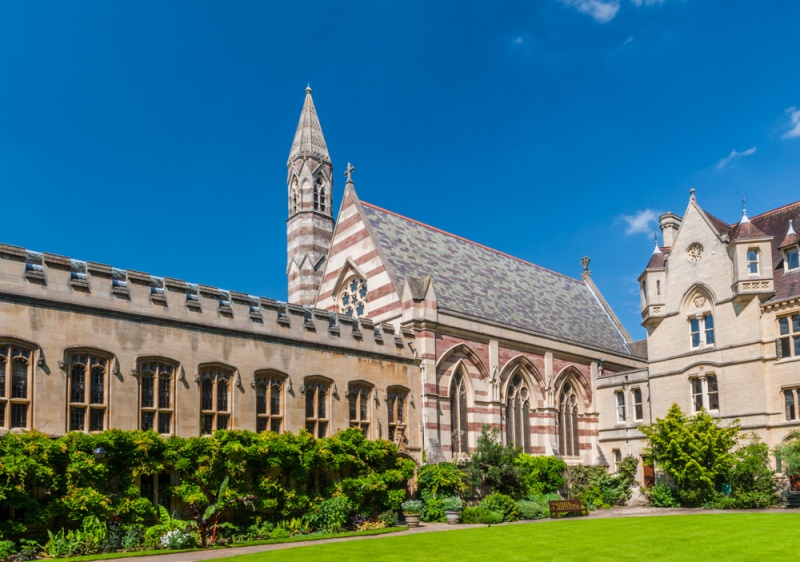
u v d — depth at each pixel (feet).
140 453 85.51
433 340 131.64
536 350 153.79
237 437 95.09
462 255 164.96
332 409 113.60
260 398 104.68
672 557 64.44
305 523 98.53
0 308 80.48
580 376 164.45
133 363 90.79
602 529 91.45
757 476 122.62
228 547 80.74
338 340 116.88
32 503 75.97
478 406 138.10
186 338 96.84
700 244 146.41
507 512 117.19
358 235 146.92
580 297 199.31
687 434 128.16
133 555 73.00
